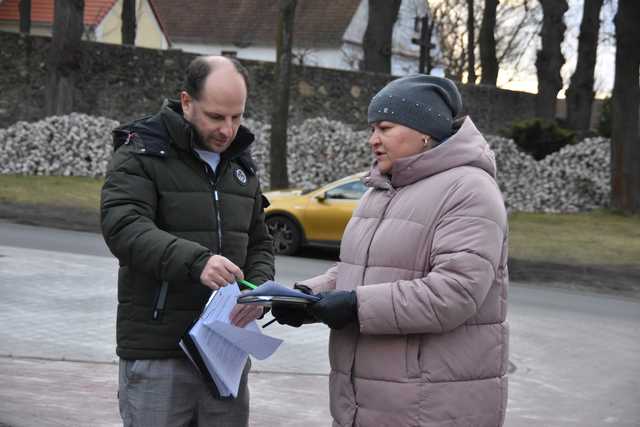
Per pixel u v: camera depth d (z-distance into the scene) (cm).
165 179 353
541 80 3922
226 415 368
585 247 2078
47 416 596
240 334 334
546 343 999
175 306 350
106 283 1137
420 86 344
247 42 5425
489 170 342
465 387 330
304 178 2620
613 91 2798
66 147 2473
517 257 1884
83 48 2786
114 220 342
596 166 2966
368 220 348
